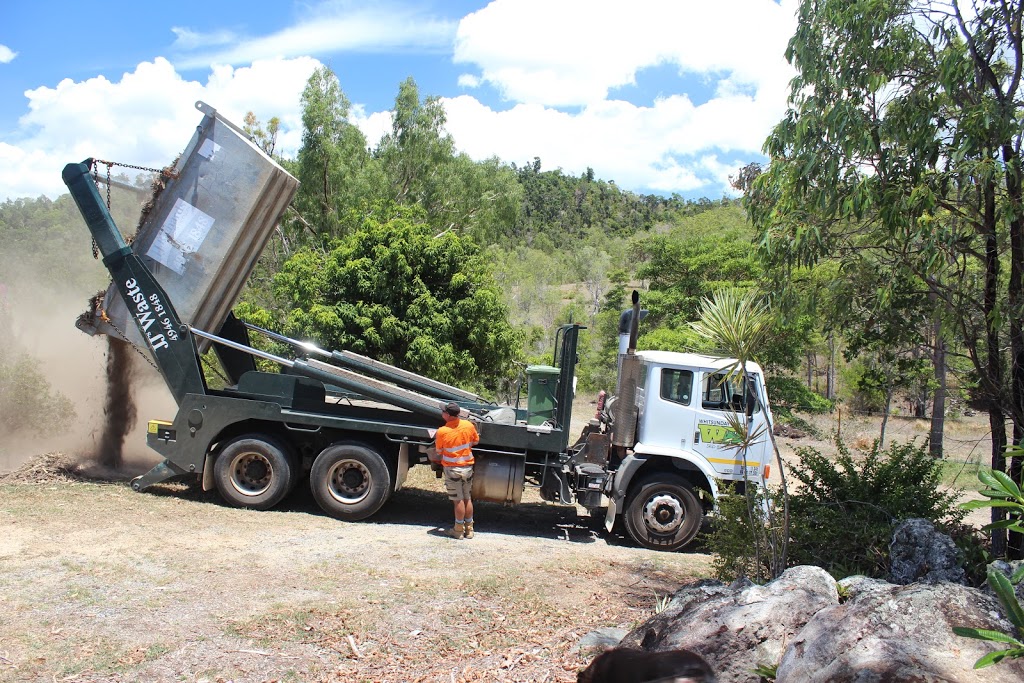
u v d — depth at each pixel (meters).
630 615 6.28
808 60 7.20
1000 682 3.23
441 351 15.16
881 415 25.44
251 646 5.12
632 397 9.41
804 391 24.64
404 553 7.75
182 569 6.61
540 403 9.83
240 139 9.07
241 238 9.23
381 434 9.30
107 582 6.12
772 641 4.18
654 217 142.62
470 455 8.80
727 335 6.05
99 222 9.02
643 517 9.12
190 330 9.13
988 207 7.01
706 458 9.13
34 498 8.47
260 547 7.51
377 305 15.43
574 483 9.40
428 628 5.69
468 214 32.91
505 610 6.20
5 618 5.27
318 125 29.81
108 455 10.12
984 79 7.11
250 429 9.30
